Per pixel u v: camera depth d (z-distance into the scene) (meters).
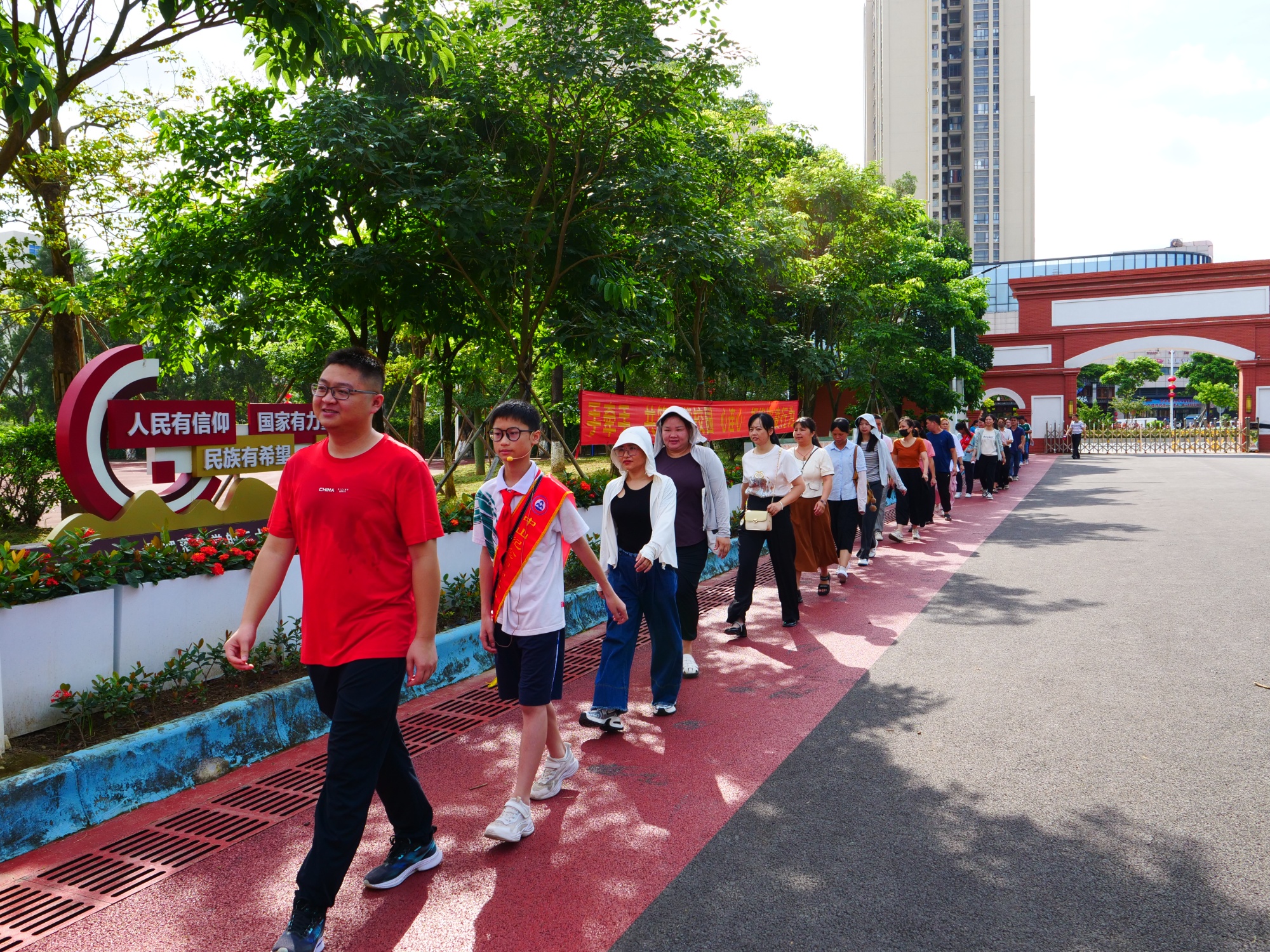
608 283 8.84
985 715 4.69
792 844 3.31
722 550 5.66
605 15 7.91
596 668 5.93
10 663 3.94
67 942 2.77
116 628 4.47
